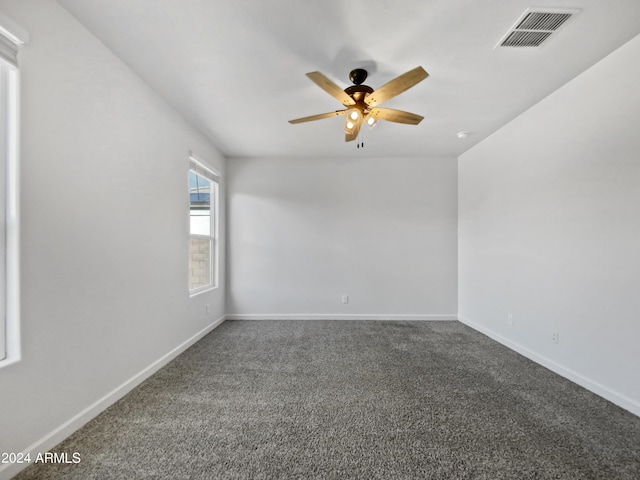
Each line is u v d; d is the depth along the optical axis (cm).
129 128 225
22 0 144
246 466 148
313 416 192
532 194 289
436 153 433
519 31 186
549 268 267
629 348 198
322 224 450
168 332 283
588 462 152
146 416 191
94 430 176
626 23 179
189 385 235
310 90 258
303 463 150
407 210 448
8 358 142
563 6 166
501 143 338
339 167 450
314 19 176
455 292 448
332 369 266
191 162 347
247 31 186
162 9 168
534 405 205
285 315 449
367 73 229
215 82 245
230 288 449
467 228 420
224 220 446
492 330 358
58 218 165
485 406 204
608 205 212
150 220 253
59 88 165
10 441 140
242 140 381
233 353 306
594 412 196
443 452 159
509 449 161
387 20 177
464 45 198
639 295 193
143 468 146
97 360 193
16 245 143
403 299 450
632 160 197
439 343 339
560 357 255
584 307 232
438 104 282
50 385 160
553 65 222
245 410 199
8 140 142
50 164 160
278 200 451
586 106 229
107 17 174
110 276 205
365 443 166
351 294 450
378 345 332
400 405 205
